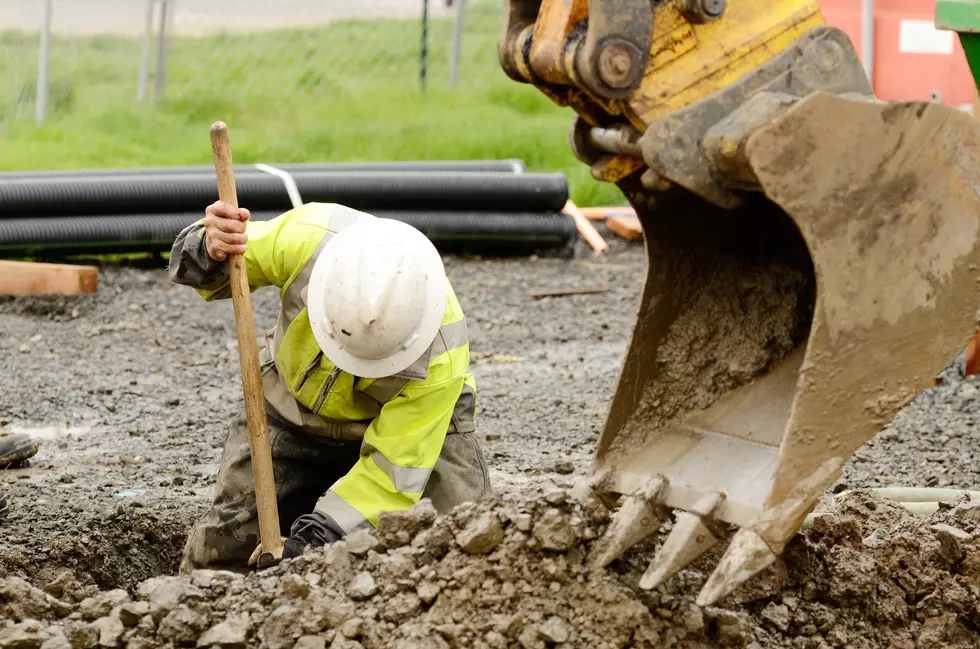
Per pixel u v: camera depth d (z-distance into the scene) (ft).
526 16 12.18
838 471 11.50
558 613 12.32
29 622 12.56
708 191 11.51
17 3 62.64
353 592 12.75
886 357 11.55
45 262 34.76
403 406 14.47
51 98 53.93
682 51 11.43
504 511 12.85
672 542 11.94
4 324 30.91
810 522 14.84
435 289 14.29
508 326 32.35
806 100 10.94
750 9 11.62
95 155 46.68
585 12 11.48
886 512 16.47
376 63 61.05
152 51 60.39
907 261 11.45
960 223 11.48
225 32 63.21
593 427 23.89
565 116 55.72
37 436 23.32
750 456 12.57
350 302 13.84
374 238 14.23
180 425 24.22
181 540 17.65
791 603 13.42
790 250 13.21
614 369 28.45
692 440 13.12
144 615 12.69
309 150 48.39
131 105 53.42
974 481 20.06
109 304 32.65
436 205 37.70
